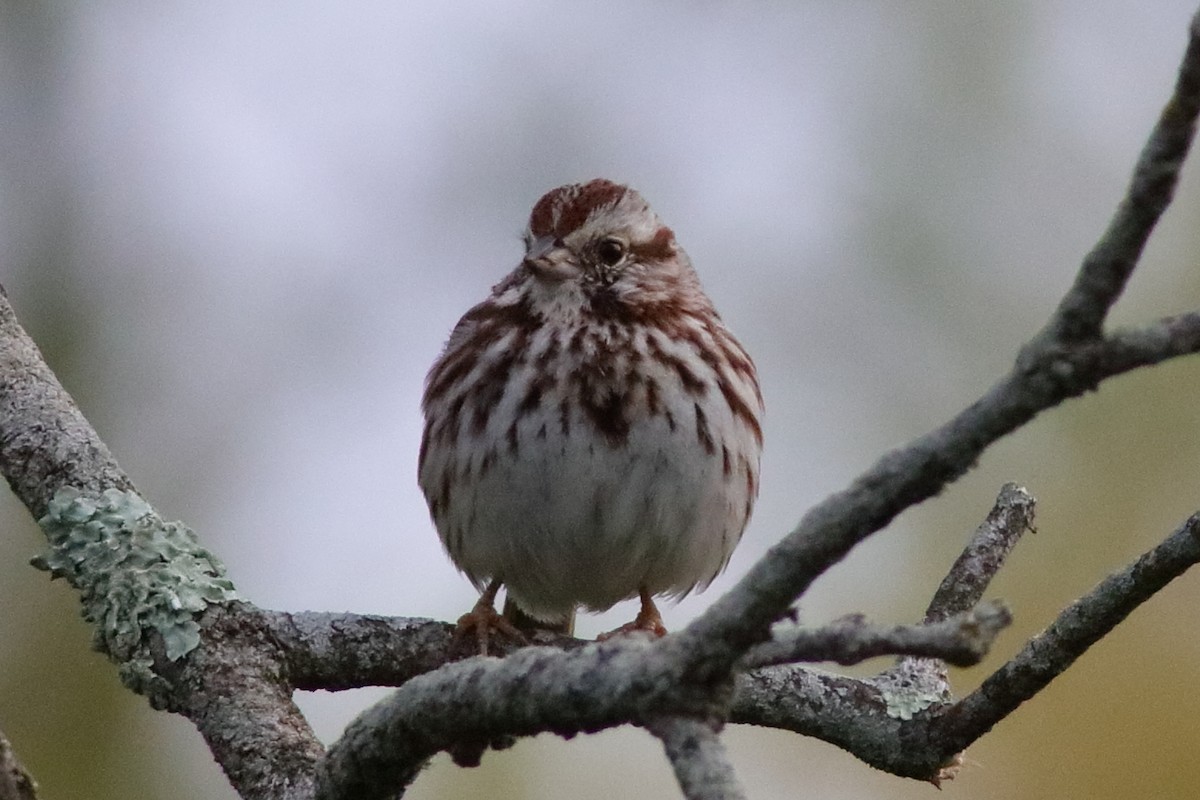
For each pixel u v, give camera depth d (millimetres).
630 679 6289
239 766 8797
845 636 5871
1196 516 8289
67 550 9867
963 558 9750
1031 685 9133
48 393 10633
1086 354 5566
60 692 15586
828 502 5898
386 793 7414
